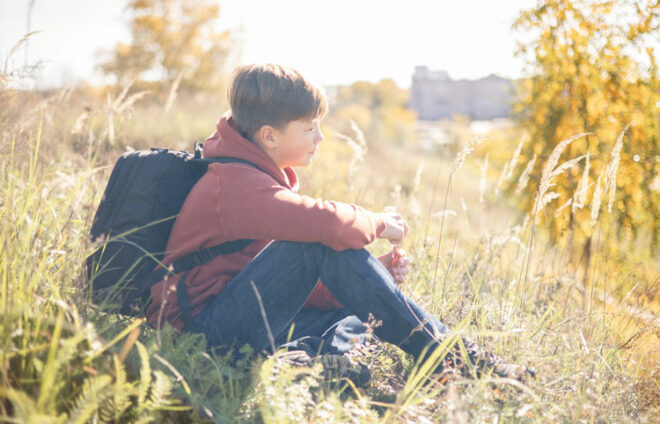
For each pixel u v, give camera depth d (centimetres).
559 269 359
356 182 534
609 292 365
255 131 211
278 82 206
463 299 272
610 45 502
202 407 166
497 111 6450
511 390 200
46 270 201
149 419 146
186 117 1085
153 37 2033
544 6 525
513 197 546
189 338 195
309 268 203
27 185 242
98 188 292
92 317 190
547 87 538
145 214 203
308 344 219
